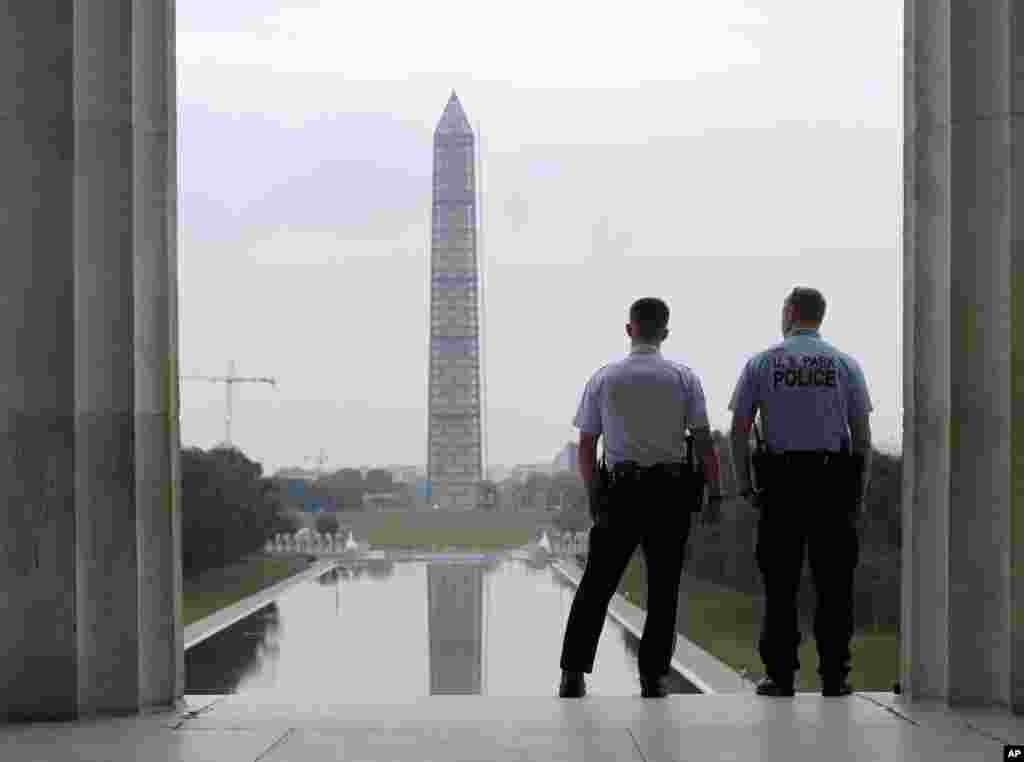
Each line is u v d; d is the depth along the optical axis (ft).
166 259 75.56
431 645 284.61
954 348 73.41
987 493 73.15
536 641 284.41
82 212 73.05
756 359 80.94
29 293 71.82
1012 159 72.02
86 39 73.15
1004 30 72.54
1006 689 72.59
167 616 75.25
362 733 67.62
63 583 71.36
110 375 73.31
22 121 71.77
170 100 76.28
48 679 71.26
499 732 67.97
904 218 77.41
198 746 64.69
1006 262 72.43
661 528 81.56
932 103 75.41
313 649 301.84
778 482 80.33
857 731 67.67
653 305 83.66
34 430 71.56
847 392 80.69
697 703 77.10
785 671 80.38
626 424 81.56
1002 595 73.00
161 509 75.25
